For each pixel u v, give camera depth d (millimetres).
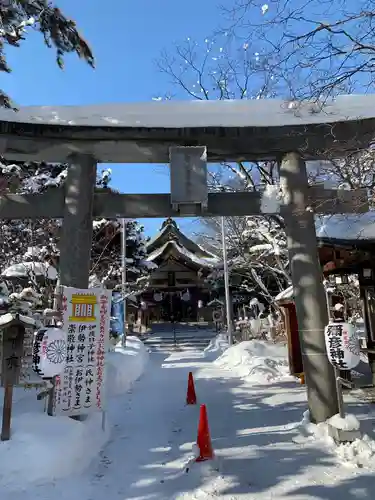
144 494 3820
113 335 16266
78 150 6496
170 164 6324
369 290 8586
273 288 21328
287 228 6551
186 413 6992
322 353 5965
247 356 12992
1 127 6074
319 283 6277
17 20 5234
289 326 10859
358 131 6215
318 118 6332
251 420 6359
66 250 6285
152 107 6855
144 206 6672
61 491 3852
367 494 3670
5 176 9047
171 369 13367
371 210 7375
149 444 5309
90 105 6816
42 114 6469
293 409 6980
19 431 4395
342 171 7242
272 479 4066
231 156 6973
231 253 20906
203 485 3973
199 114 6641
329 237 7391
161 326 28516
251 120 6457
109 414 6906
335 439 5004
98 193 6785
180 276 30438
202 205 6348
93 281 13195
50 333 4840
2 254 11672
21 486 3820
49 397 5316
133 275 20641
